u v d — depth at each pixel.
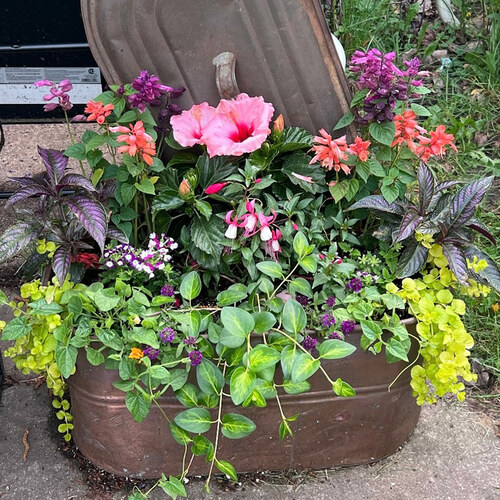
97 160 1.84
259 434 1.81
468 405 2.15
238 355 1.64
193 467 1.87
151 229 1.96
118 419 1.77
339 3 3.82
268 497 1.88
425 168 1.85
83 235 1.84
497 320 2.37
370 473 1.94
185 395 1.65
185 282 1.69
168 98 1.86
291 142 1.90
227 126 1.83
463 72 3.57
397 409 1.86
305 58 1.90
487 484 1.91
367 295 1.70
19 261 2.64
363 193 2.01
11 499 1.86
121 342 1.62
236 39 1.86
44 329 1.70
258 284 1.71
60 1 2.30
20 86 2.46
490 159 3.04
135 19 1.80
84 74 2.45
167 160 2.02
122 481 1.91
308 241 1.88
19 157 3.19
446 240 1.78
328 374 1.72
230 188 1.79
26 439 2.02
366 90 1.87
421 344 1.70
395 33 3.77
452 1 3.83
